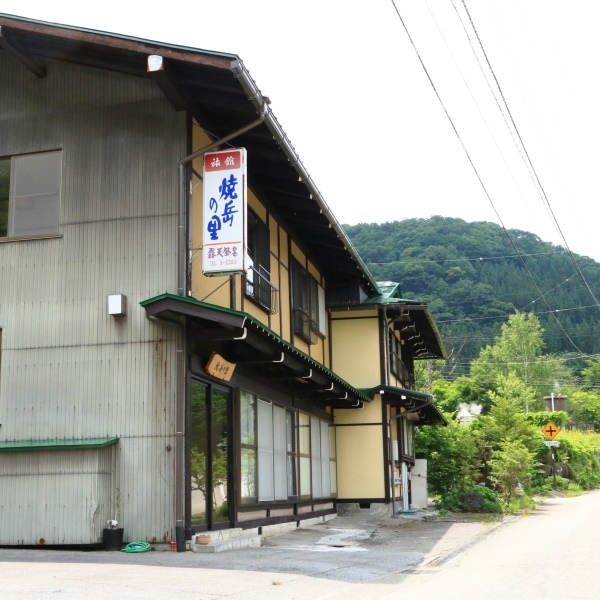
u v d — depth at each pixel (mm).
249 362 12883
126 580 7883
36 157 12352
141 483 10992
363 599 7613
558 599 7566
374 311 22453
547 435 33812
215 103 11891
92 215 11945
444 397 58062
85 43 11398
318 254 19594
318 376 16078
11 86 12602
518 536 15438
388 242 89938
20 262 12070
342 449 21797
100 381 11438
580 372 81625
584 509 23922
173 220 11641
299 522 16844
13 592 6914
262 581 8422
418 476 26203
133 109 12102
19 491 10945
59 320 11766
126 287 11617
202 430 11867
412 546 13586
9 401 11672
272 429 15375
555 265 90562
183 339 11273
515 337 68125
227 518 12656
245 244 11117
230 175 11367
